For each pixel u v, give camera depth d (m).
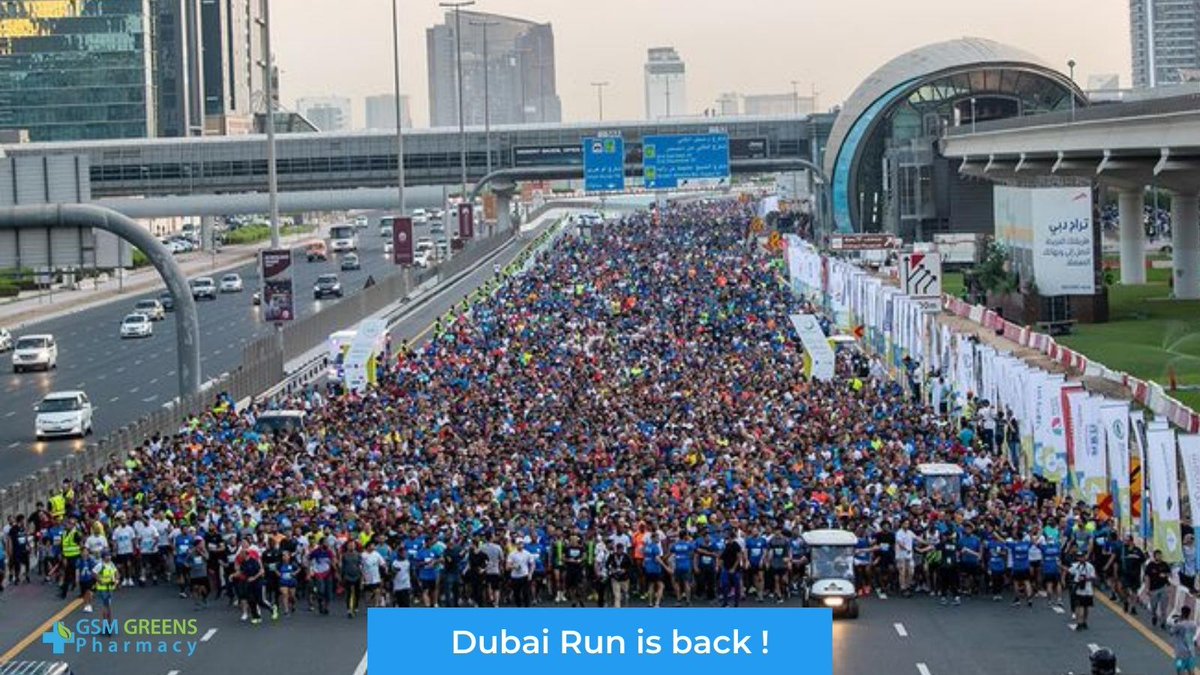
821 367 72.38
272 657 39.19
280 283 87.00
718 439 56.62
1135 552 42.31
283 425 64.38
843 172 181.62
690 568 42.97
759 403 63.81
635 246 152.38
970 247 153.62
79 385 95.25
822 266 104.50
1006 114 179.25
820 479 49.31
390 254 192.25
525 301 106.69
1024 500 47.88
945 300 115.50
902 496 47.34
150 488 51.31
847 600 41.88
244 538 43.09
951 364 67.75
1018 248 109.81
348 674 37.56
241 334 118.62
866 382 72.75
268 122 89.44
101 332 127.00
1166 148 99.50
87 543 44.56
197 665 38.62
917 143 173.25
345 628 41.88
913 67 177.38
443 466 51.88
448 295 135.50
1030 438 55.91
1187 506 47.06
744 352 80.94
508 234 199.50
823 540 43.03
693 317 96.88
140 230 75.25
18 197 76.06
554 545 43.53
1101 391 72.06
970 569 43.66
